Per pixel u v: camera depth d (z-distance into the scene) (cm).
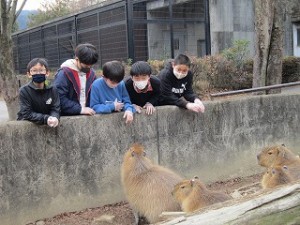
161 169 376
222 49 1459
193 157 493
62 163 410
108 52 1388
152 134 461
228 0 1462
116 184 440
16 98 579
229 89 1158
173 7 1381
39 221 400
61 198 412
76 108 419
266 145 556
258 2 745
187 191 333
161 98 479
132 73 423
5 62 569
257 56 761
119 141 439
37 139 395
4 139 378
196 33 1438
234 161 528
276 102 563
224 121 516
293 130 584
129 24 1258
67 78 421
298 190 257
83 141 420
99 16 1420
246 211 248
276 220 250
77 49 416
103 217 407
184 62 451
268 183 364
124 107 441
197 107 466
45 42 1906
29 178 393
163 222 264
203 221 247
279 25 764
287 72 1379
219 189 491
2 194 379
